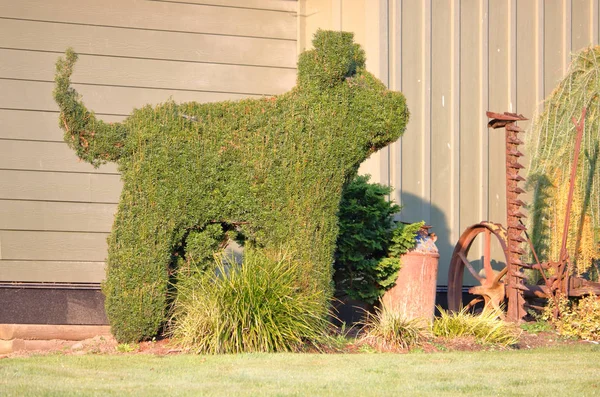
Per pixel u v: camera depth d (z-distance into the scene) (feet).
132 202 31.89
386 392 22.48
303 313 32.04
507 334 35.96
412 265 38.40
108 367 26.61
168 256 32.14
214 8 45.93
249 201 32.65
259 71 46.60
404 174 46.24
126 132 32.14
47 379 23.81
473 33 48.06
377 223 38.99
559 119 41.98
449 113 47.32
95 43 44.04
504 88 48.75
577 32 50.44
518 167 40.50
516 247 40.34
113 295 31.78
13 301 41.45
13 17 42.78
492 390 23.13
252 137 32.91
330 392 22.26
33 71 42.86
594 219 40.57
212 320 30.83
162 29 45.06
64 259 42.52
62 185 42.75
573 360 29.94
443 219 46.98
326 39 33.32
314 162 33.06
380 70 45.55
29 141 42.47
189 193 32.19
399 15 46.16
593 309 37.99
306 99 33.35
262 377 24.54
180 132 32.40
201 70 45.60
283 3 47.21
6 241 41.81
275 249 32.86
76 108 31.45
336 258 38.19
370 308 40.06
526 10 49.39
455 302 44.57
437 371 26.45
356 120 33.68
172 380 23.98
